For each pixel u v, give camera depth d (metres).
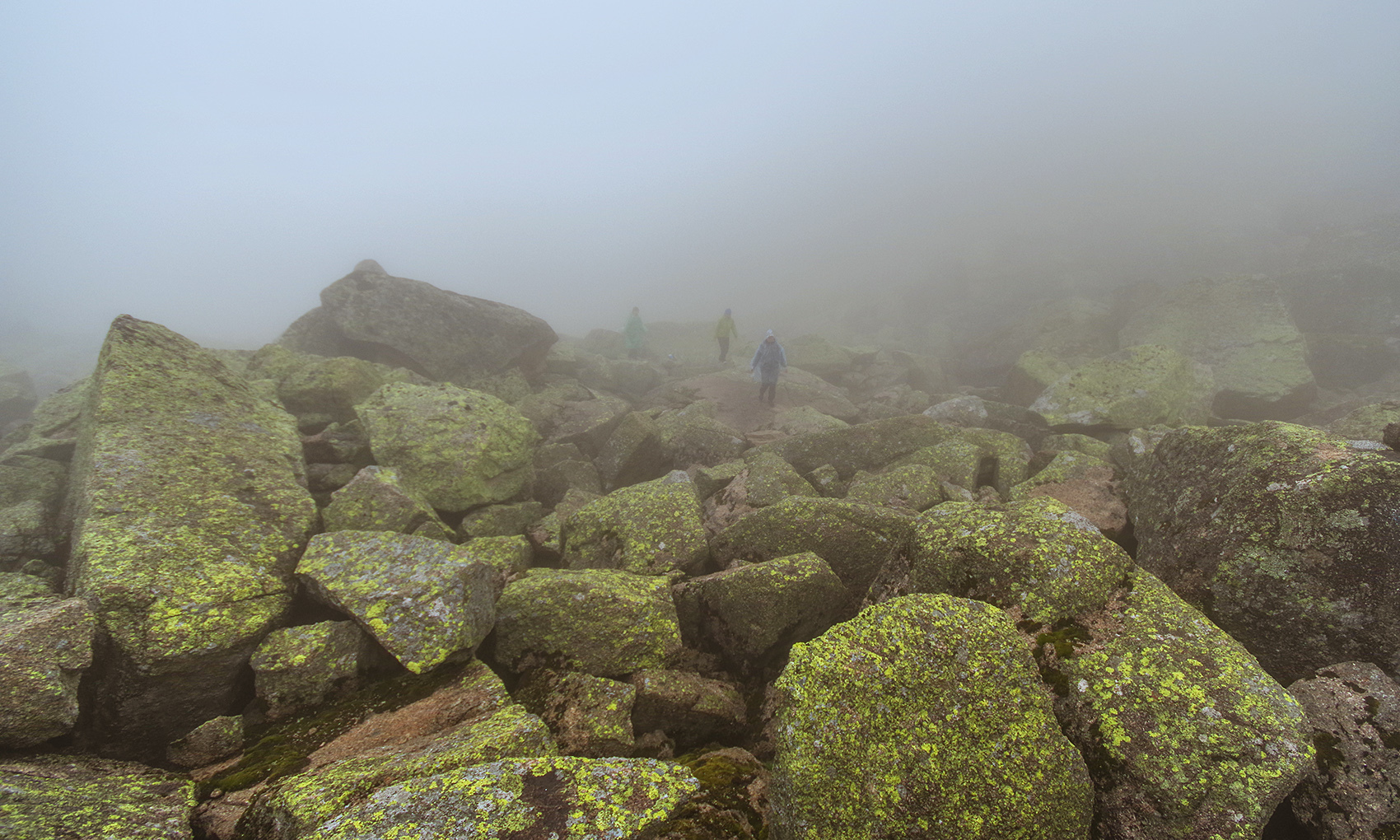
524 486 9.89
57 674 4.03
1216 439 5.94
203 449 6.84
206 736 4.44
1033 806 3.21
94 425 6.67
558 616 5.69
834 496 9.88
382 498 7.24
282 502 6.64
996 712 3.42
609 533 7.57
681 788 3.51
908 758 3.26
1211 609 5.02
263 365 11.55
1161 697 3.61
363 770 3.69
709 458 12.60
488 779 3.34
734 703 5.46
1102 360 13.69
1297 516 4.75
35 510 7.05
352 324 14.60
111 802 3.44
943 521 5.17
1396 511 4.40
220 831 3.56
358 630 5.16
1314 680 4.17
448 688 4.98
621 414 14.20
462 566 5.54
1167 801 3.29
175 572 5.11
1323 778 3.67
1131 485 7.26
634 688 5.08
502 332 15.97
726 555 7.39
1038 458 10.28
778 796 3.32
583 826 3.15
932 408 14.27
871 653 3.52
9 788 3.27
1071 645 4.03
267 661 4.88
